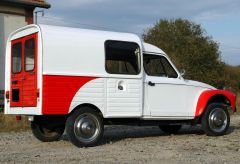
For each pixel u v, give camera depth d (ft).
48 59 31.24
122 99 34.04
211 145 33.14
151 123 36.65
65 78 31.68
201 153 29.37
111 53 33.78
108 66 33.53
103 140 36.60
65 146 33.30
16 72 34.78
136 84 34.86
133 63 34.94
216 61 141.59
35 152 30.35
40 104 30.96
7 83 36.17
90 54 32.76
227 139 36.78
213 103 39.17
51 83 31.19
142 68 35.27
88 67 32.63
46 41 31.30
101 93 33.06
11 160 27.02
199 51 138.00
